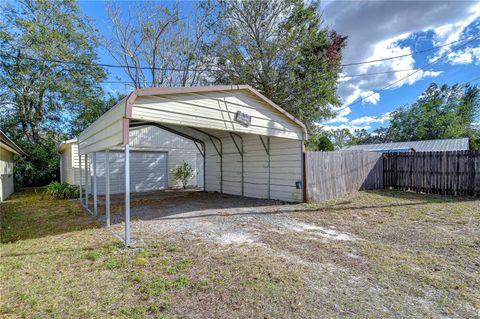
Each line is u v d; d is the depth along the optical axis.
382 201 7.43
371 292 2.47
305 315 2.11
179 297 2.42
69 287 2.64
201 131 9.80
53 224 5.60
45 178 15.70
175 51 15.59
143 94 4.24
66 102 17.05
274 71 12.21
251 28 12.55
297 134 7.45
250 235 4.44
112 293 2.51
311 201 7.50
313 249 3.69
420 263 3.14
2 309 2.25
